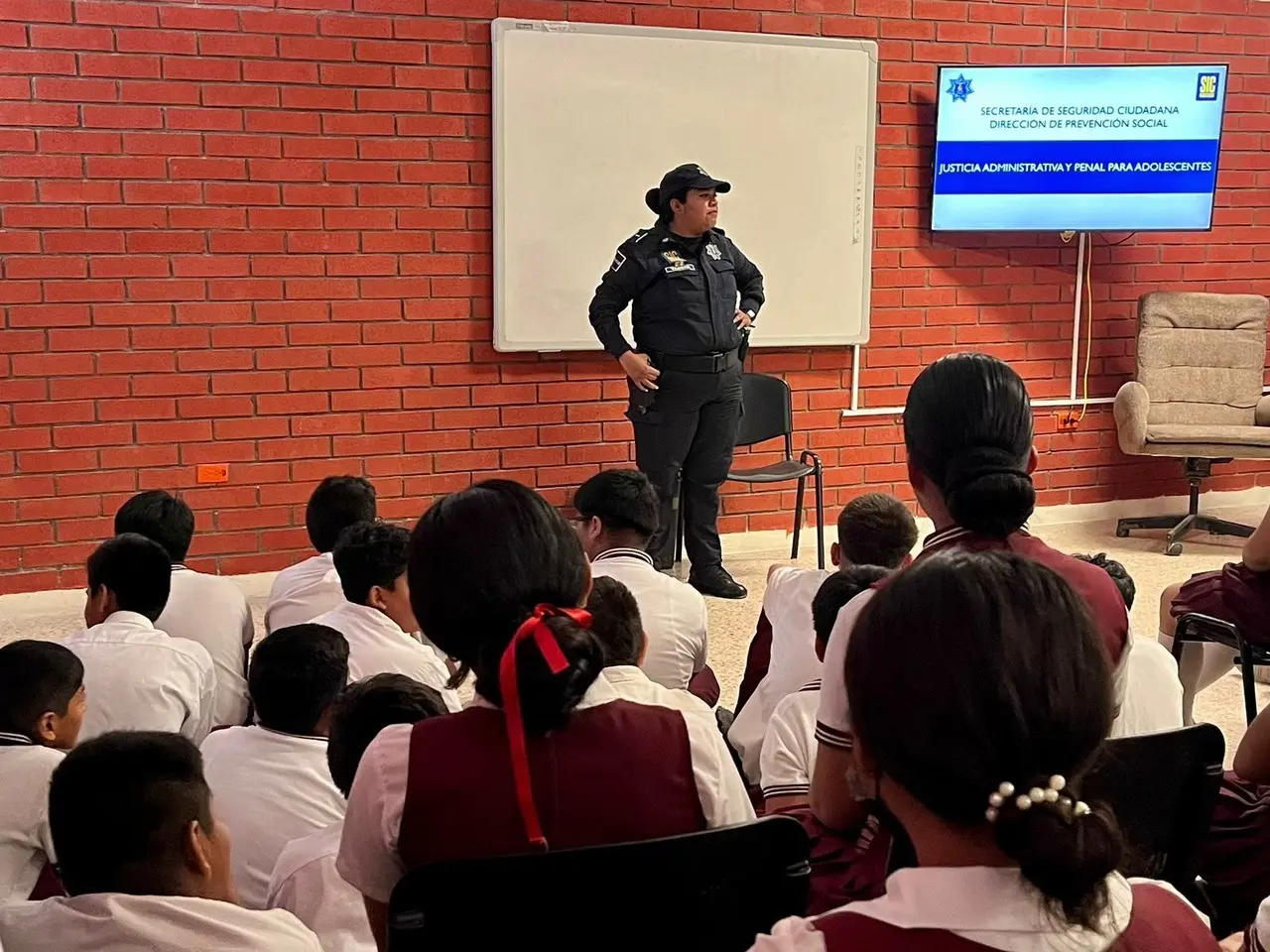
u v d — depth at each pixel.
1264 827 2.01
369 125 4.81
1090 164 5.53
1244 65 6.00
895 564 2.60
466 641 1.30
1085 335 5.97
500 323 5.07
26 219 4.48
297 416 4.90
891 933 0.76
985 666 0.74
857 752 0.81
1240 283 6.20
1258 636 3.06
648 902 1.29
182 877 1.38
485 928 1.25
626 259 4.77
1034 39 5.68
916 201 5.63
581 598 1.36
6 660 1.99
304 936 1.36
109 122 4.52
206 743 2.00
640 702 1.39
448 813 1.27
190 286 4.70
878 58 5.43
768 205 5.37
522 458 5.23
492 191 4.99
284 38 4.66
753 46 5.22
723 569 5.11
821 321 5.54
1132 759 1.64
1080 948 0.76
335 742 1.71
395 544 2.55
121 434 4.70
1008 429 1.59
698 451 4.97
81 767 1.37
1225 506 6.34
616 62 5.05
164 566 2.63
